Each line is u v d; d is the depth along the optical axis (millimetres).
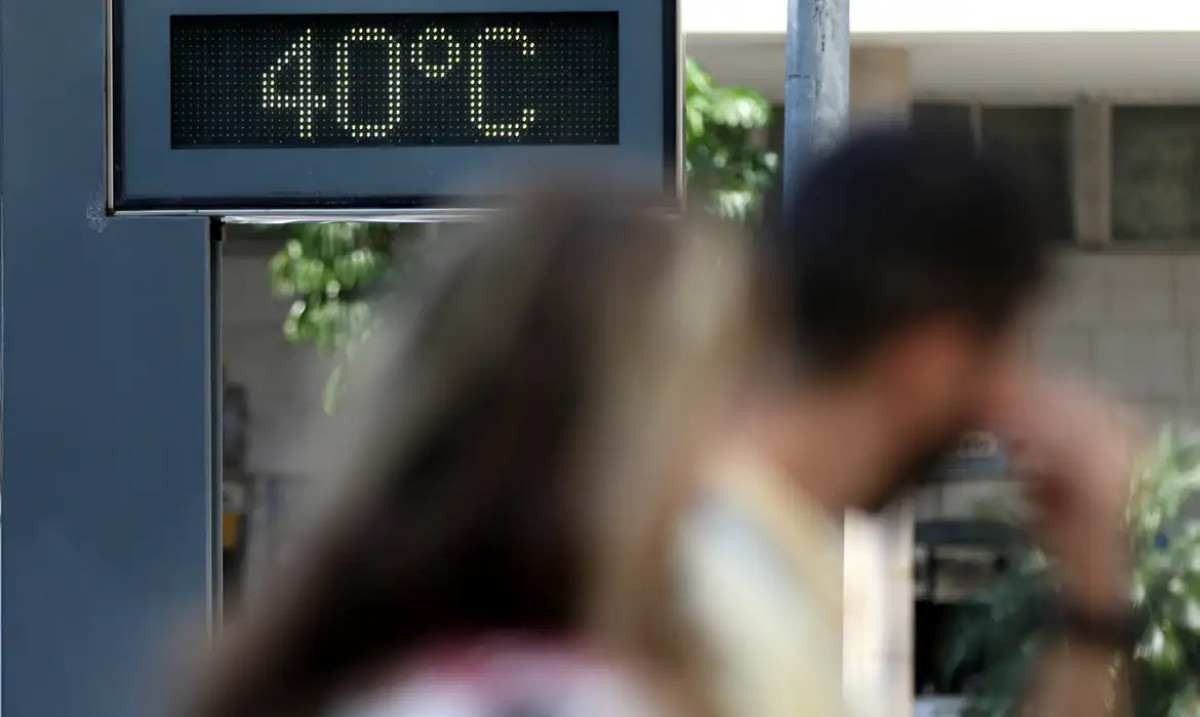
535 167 3338
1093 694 4742
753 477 3375
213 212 11016
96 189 11078
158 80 11016
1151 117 30125
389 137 10922
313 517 3107
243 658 3027
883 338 3879
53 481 11148
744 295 3533
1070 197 30188
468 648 2943
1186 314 30281
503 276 3170
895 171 4008
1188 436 20672
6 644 11133
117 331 11125
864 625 4066
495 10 10828
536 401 3078
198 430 11125
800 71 11109
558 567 2988
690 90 21094
